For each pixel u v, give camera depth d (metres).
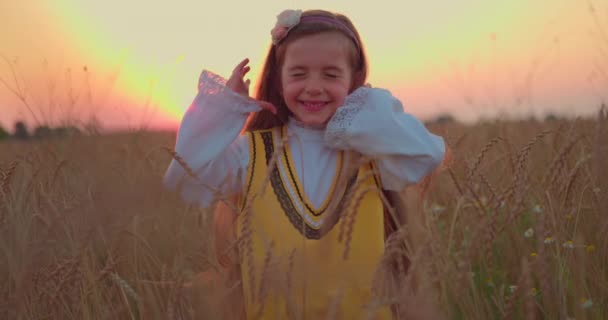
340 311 2.41
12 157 3.58
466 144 4.28
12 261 2.50
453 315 2.47
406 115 2.74
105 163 2.75
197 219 2.67
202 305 2.21
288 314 2.28
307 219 2.55
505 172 3.22
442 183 3.64
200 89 2.80
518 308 2.53
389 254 2.01
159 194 2.58
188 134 2.69
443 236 3.17
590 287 2.64
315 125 2.76
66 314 2.52
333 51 2.68
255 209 2.59
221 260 2.52
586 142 3.19
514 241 2.98
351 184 2.60
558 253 2.52
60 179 2.90
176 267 2.20
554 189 2.75
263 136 2.78
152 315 2.40
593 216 3.02
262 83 2.97
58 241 2.50
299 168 2.65
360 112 2.64
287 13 2.74
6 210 2.73
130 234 2.52
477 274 2.85
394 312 2.51
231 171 2.72
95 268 2.65
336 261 2.48
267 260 2.09
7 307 2.36
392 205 2.78
